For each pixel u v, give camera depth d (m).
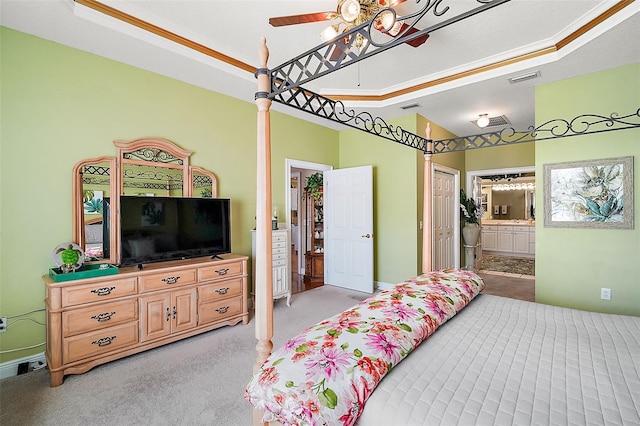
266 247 1.38
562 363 1.15
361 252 4.39
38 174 2.27
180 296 2.63
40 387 2.00
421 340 1.29
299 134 4.35
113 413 1.75
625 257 2.71
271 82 1.44
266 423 1.16
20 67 2.19
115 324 2.28
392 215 4.38
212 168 3.32
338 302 3.87
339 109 3.81
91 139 2.51
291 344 1.16
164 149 2.92
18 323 2.19
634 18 2.03
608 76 2.75
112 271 2.30
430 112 4.02
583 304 2.92
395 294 1.60
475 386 1.00
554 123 3.03
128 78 2.71
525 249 7.80
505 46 2.65
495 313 1.71
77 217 2.43
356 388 0.96
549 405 0.90
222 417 1.72
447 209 5.09
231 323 3.01
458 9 2.16
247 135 3.67
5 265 2.15
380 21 1.25
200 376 2.13
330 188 4.77
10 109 2.15
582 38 2.34
